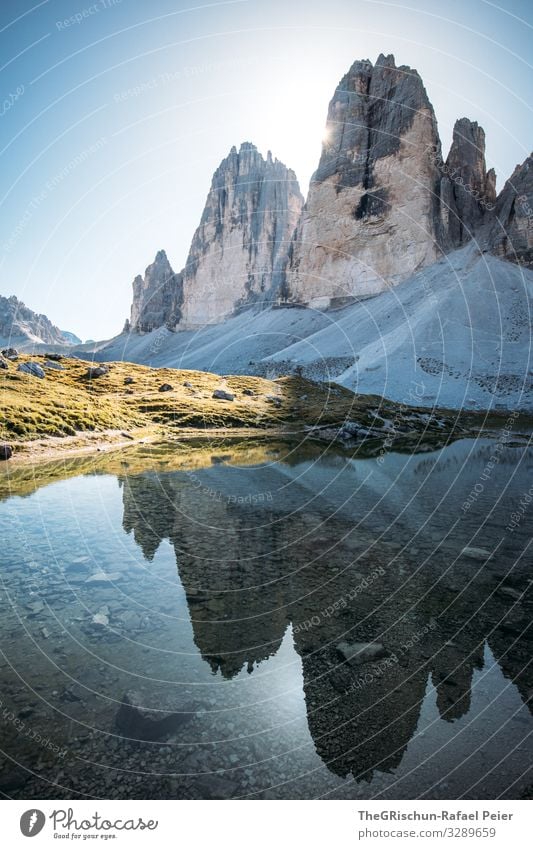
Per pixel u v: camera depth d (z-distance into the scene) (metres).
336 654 6.59
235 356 185.50
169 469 23.92
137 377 70.75
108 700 5.39
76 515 14.34
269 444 39.53
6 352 67.81
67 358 77.00
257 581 9.38
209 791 4.18
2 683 5.68
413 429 58.28
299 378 85.19
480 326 115.25
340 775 4.38
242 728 4.95
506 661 6.44
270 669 6.13
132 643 6.77
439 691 5.69
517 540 12.59
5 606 7.99
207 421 50.22
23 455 26.34
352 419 58.09
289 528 13.53
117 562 10.34
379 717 5.19
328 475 23.91
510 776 4.38
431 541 12.42
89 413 39.06
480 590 9.09
